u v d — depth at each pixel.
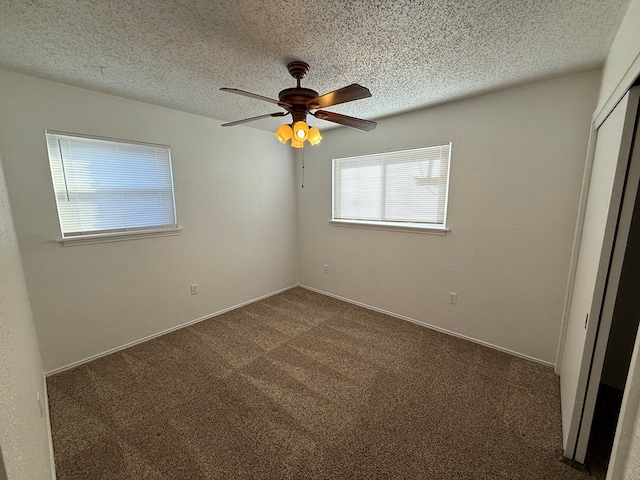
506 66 1.79
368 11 1.25
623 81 1.16
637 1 1.06
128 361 2.33
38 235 2.04
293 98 1.64
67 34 1.42
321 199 3.75
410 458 1.45
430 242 2.78
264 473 1.38
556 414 1.73
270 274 3.87
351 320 3.10
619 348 1.89
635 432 0.68
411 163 2.86
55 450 1.50
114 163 2.39
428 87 2.13
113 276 2.45
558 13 1.26
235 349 2.51
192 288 3.02
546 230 2.12
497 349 2.47
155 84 2.09
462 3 1.19
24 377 1.06
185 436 1.60
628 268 1.80
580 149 1.93
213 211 3.12
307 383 2.04
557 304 2.14
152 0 1.17
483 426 1.65
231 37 1.46
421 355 2.39
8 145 1.88
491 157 2.30
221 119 3.04
